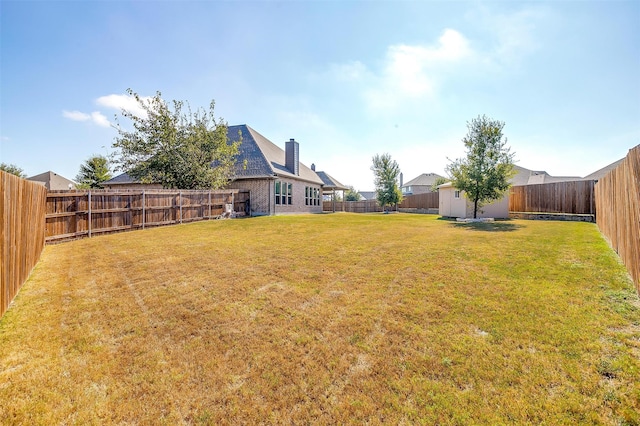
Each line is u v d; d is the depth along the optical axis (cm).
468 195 1545
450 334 286
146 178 1598
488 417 184
